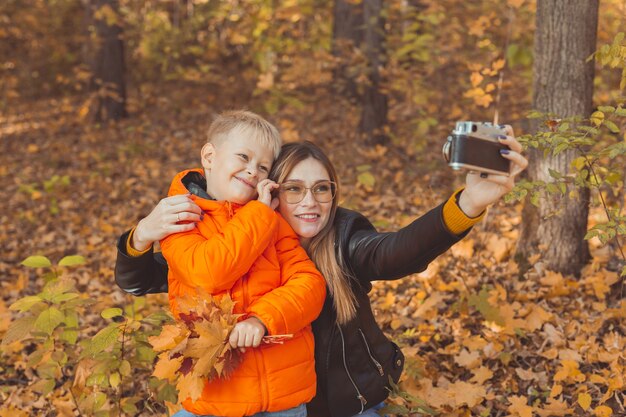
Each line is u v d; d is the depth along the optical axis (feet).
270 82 25.32
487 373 10.87
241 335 6.56
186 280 6.88
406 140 25.99
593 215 17.30
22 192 26.96
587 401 9.65
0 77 47.83
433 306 13.44
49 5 48.96
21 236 22.34
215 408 6.90
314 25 36.45
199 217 7.06
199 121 37.52
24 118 41.57
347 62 25.91
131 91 44.93
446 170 22.91
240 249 6.68
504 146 6.15
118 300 16.07
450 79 30.78
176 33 43.91
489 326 12.48
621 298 12.12
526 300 13.51
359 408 7.73
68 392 11.64
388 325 13.15
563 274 14.32
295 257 7.31
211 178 7.62
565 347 11.74
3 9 47.03
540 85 13.97
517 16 24.52
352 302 7.50
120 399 10.11
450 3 25.99
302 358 7.07
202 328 6.51
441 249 6.76
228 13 40.50
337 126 31.07
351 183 22.95
